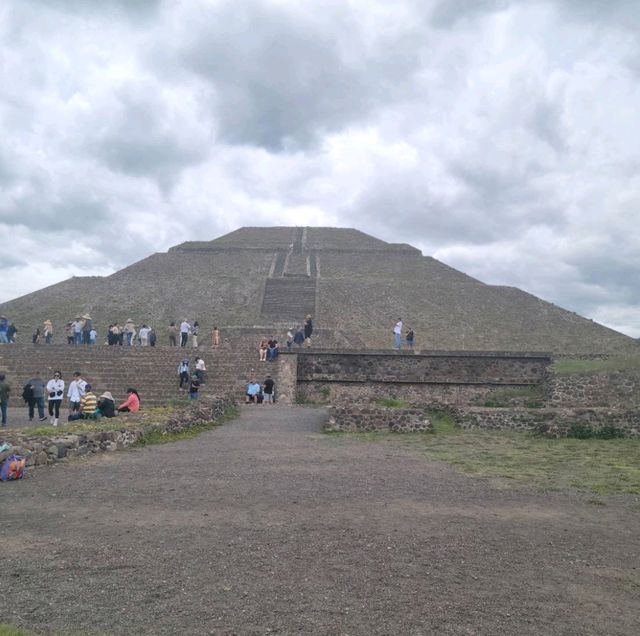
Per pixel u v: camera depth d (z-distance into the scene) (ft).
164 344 135.23
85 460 38.83
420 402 81.87
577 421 55.57
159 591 17.01
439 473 36.32
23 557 19.76
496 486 32.65
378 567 19.24
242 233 238.48
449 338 143.23
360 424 57.52
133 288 174.50
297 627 14.90
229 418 66.39
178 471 35.50
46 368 92.02
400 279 187.93
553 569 19.71
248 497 28.76
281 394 84.89
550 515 26.61
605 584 18.56
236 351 97.19
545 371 83.46
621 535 23.79
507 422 59.31
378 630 14.87
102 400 53.98
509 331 149.18
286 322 148.25
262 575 18.31
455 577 18.63
